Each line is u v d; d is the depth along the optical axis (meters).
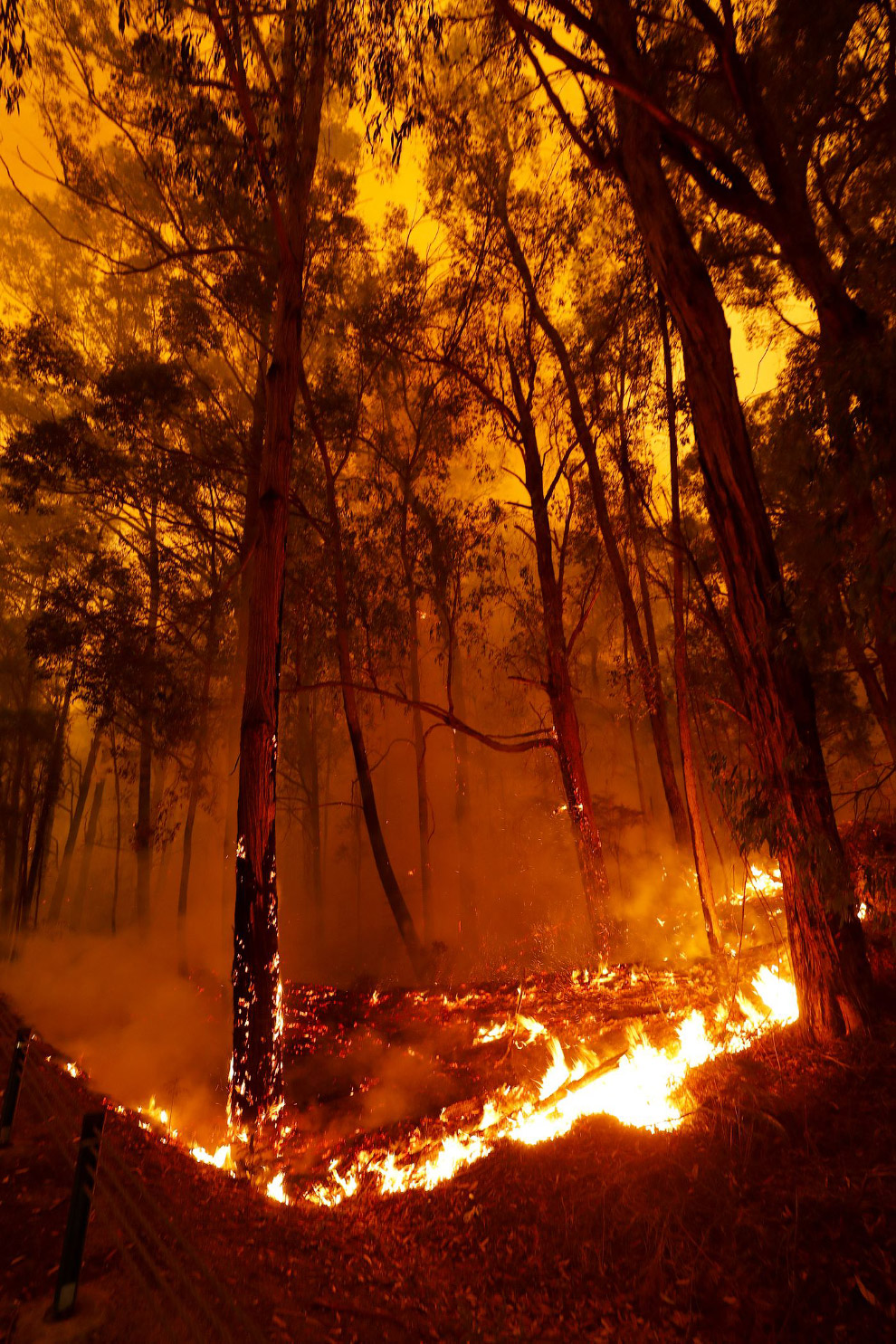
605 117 10.38
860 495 6.00
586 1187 5.86
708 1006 9.70
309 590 18.62
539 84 10.16
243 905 9.11
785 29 9.59
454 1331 4.53
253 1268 5.00
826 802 7.28
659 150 8.22
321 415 18.16
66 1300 4.22
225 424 19.64
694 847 11.87
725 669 17.11
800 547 9.59
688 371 8.17
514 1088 8.55
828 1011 7.20
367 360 18.30
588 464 16.78
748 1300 4.44
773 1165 5.50
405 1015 12.22
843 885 6.89
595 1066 8.55
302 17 8.60
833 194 12.95
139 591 20.95
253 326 18.75
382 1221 6.31
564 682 16.55
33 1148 6.45
